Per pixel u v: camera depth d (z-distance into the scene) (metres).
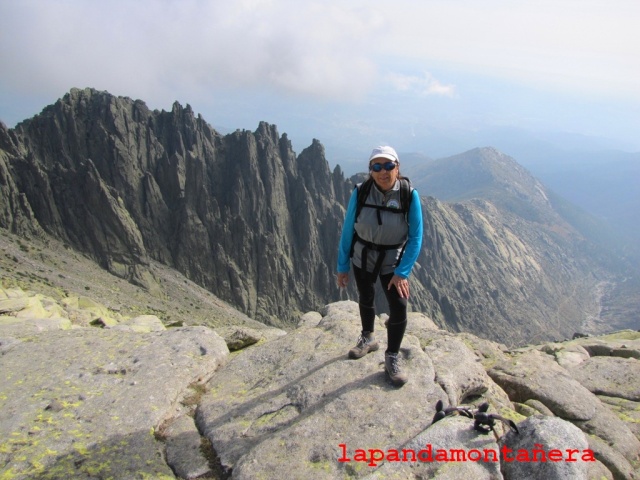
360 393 2.65
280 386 2.88
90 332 3.58
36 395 2.67
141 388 2.81
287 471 2.15
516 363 3.88
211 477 2.26
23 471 2.12
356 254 2.75
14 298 6.20
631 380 4.04
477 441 2.21
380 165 2.45
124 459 2.26
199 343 3.40
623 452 2.96
